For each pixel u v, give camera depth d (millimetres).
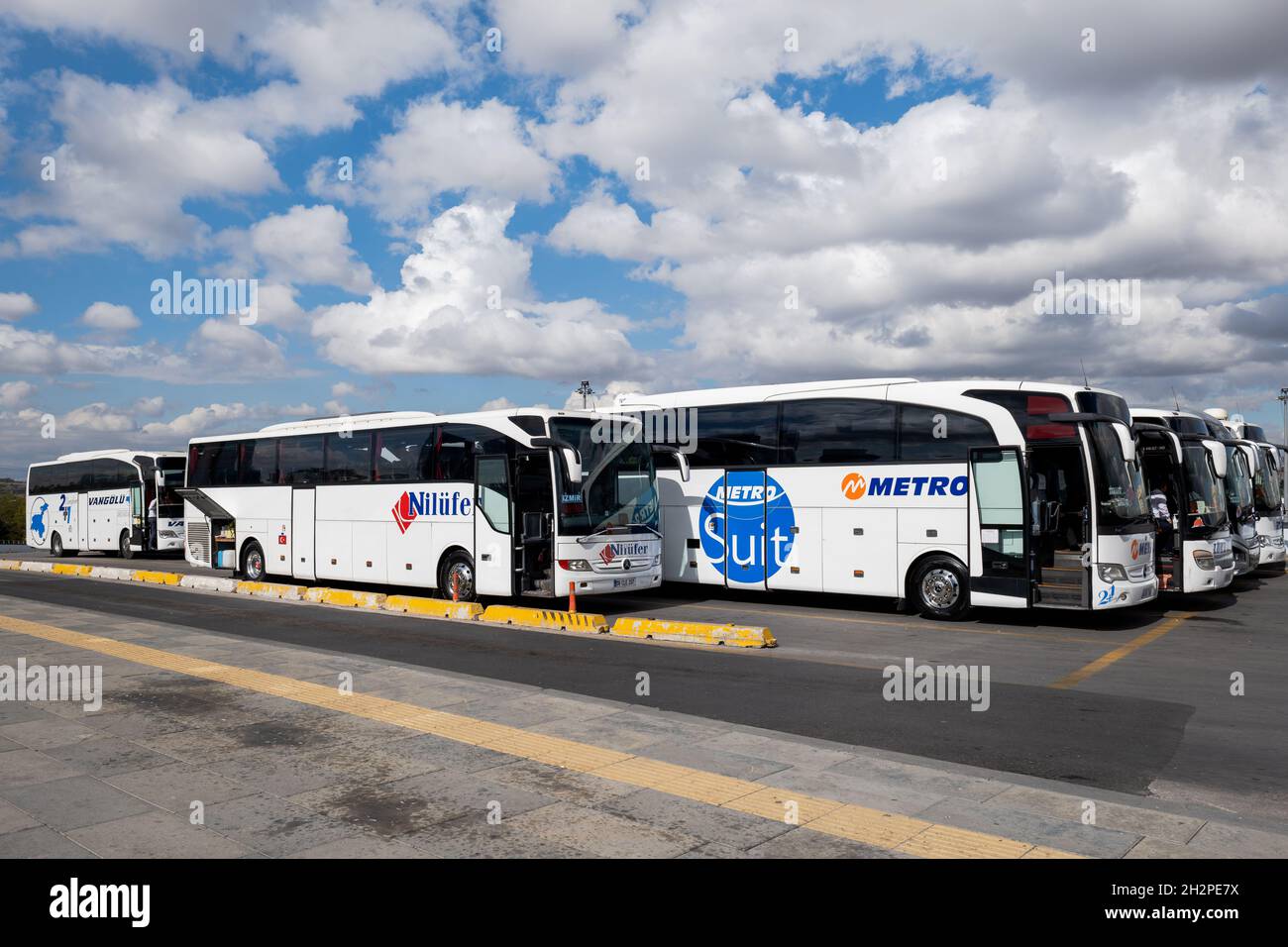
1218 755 7516
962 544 15375
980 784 6438
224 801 6152
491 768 6820
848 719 8766
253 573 23188
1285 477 26375
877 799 6105
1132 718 8758
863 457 16547
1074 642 13398
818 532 17000
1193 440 18297
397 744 7477
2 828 5719
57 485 39312
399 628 15352
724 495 18344
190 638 13156
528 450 16734
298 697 9164
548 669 11484
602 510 16781
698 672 11211
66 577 27359
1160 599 18625
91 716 8445
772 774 6660
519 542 16812
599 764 6910
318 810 5973
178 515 34688
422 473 18938
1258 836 5465
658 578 17625
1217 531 17906
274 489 22531
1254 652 12516
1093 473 14445
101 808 6043
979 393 15562
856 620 15891
